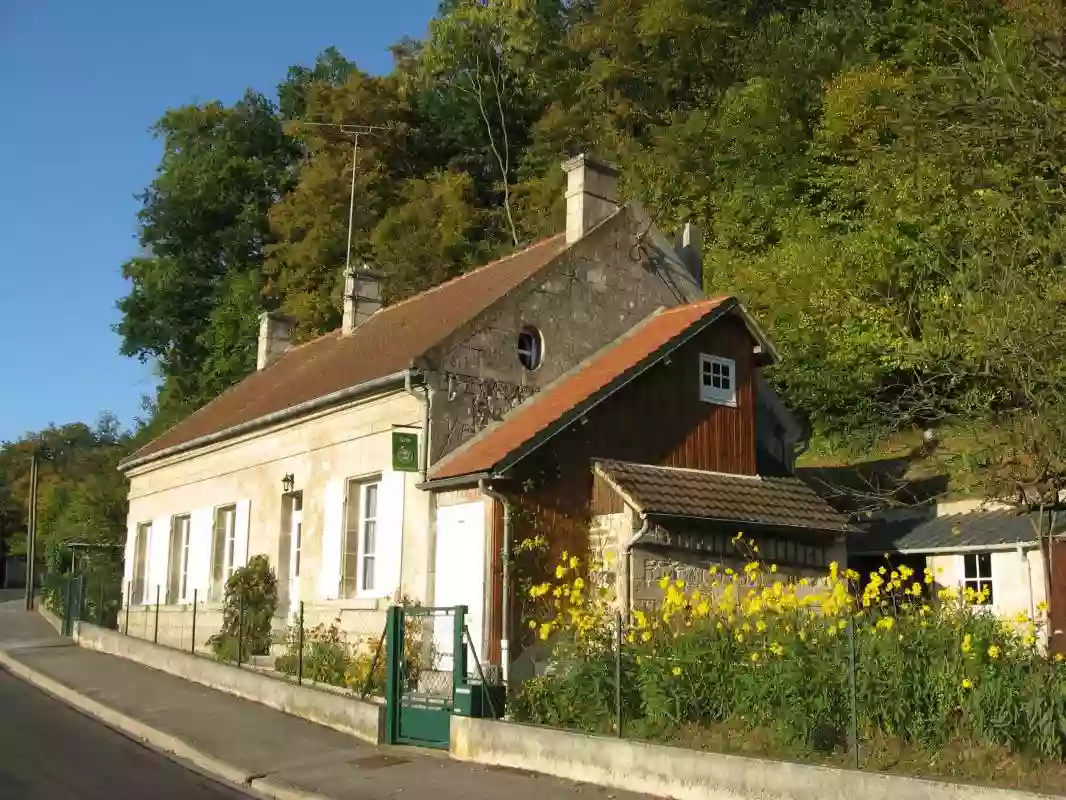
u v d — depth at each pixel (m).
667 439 16.02
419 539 15.36
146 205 48.50
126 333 47.59
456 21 45.94
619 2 42.81
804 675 9.09
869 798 7.68
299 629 15.20
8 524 69.44
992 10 16.91
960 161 13.45
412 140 47.47
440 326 17.53
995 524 17.22
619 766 9.45
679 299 19.06
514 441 14.57
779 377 24.59
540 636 12.81
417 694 11.98
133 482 25.39
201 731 12.61
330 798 9.61
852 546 18.73
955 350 13.06
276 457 19.20
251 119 49.19
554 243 19.50
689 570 14.65
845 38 35.00
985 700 8.45
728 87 38.28
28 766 10.79
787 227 29.00
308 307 39.81
